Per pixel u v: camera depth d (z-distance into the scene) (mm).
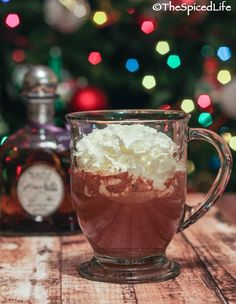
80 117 533
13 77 1093
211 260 574
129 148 516
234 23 1062
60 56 1063
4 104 1114
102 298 491
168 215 529
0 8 1037
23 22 1072
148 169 518
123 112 537
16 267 562
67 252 604
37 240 646
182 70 1080
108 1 1032
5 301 487
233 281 522
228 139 1054
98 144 526
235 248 606
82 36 1062
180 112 536
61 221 666
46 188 666
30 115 681
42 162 667
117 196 519
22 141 674
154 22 1033
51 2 995
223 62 1055
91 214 529
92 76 1066
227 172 559
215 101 1029
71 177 552
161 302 482
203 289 506
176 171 530
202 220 703
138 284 520
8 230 668
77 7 991
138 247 530
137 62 1063
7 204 669
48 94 676
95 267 542
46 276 540
